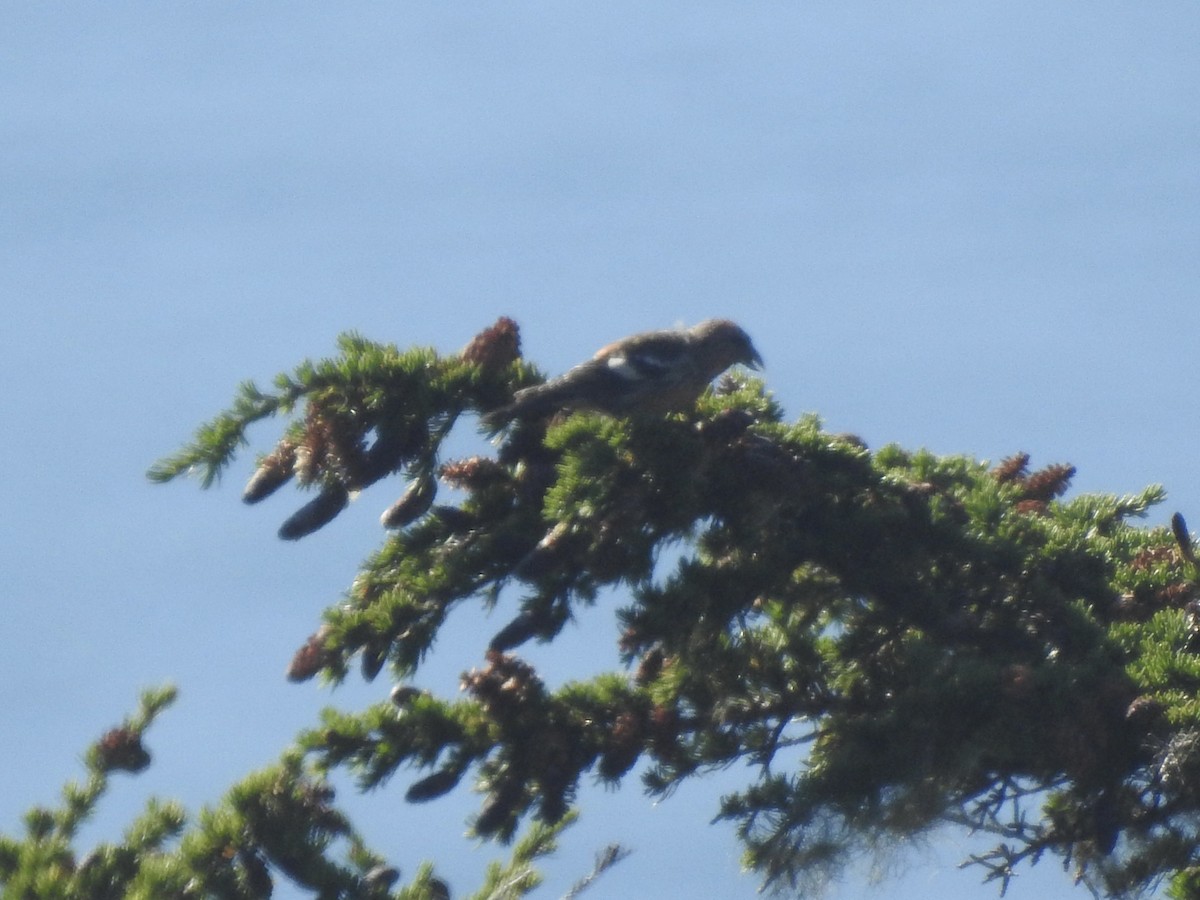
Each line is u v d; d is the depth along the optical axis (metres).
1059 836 13.48
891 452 16.69
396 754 13.52
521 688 13.61
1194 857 13.02
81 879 13.85
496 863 14.33
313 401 15.12
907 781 12.49
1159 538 16.73
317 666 14.09
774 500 14.27
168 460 14.96
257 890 13.44
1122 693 12.90
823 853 12.59
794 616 14.93
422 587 14.25
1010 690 12.68
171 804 14.57
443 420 15.36
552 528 14.25
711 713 14.03
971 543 14.62
